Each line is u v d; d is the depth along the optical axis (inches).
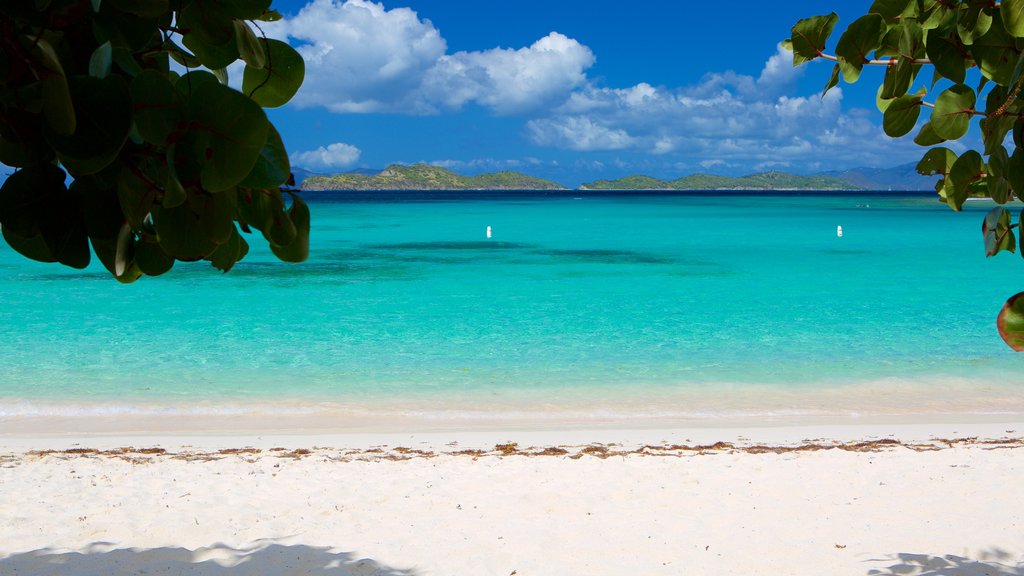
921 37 80.7
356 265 1353.3
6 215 48.9
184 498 302.0
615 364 594.9
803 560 239.0
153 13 49.9
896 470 335.6
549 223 2955.2
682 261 1443.2
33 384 528.1
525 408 478.6
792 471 336.5
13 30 44.7
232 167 45.8
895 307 877.2
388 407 480.1
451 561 240.5
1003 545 247.6
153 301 907.4
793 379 548.4
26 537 259.3
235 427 435.2
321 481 324.8
